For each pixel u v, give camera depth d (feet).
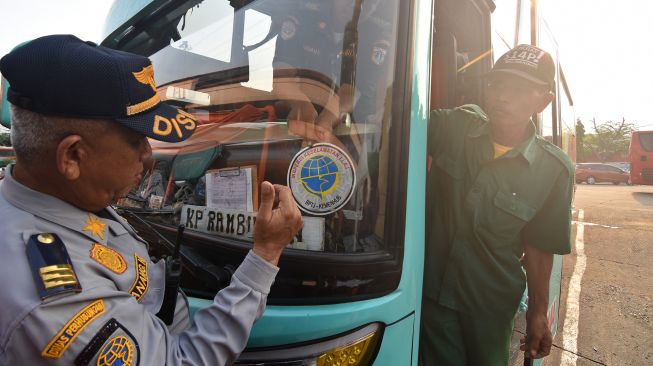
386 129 3.86
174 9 5.64
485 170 4.78
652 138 53.83
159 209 4.48
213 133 4.59
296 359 3.38
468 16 6.56
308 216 3.70
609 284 17.12
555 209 4.89
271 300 3.49
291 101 4.39
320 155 3.80
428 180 5.11
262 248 2.87
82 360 2.03
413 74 3.95
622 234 26.84
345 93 4.10
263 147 4.19
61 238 2.31
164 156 4.77
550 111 10.78
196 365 2.49
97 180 2.43
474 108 5.40
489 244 4.75
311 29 4.49
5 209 2.31
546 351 5.44
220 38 5.21
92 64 2.23
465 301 4.80
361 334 3.54
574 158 19.26
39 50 2.21
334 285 3.50
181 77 5.42
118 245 2.73
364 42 4.11
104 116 2.28
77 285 2.12
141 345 2.27
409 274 3.86
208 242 3.89
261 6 4.92
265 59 4.78
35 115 2.23
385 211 3.77
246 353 3.41
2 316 1.99
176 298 3.01
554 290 9.86
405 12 3.98
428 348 4.99
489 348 4.83
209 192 4.27
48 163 2.31
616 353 11.44
